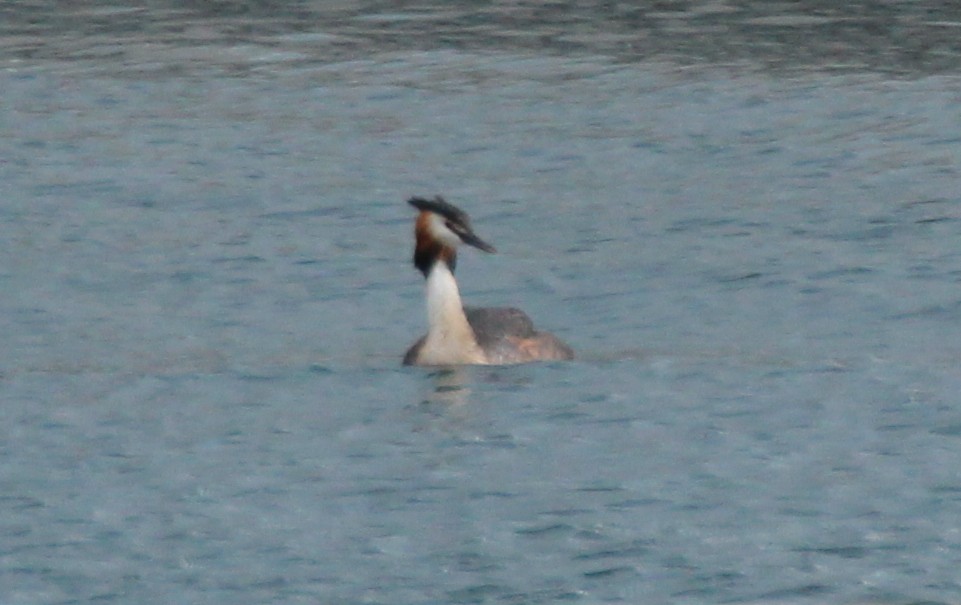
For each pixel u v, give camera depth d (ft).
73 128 98.17
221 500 50.93
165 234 81.00
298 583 45.65
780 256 76.02
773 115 98.22
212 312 70.44
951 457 53.06
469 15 121.80
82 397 59.98
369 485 51.83
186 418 57.82
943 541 47.52
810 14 119.34
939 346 64.13
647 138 95.09
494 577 45.88
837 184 86.58
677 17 119.85
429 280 63.05
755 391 59.26
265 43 115.34
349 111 101.30
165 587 45.57
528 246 79.36
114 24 120.57
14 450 55.06
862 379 60.18
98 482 52.42
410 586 45.42
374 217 83.76
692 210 83.46
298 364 63.52
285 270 76.02
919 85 102.63
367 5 125.18
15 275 75.15
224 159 92.68
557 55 111.45
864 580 45.47
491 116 99.66
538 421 56.85
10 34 118.01
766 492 50.88
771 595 44.78
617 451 54.13
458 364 62.59
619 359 63.57
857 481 51.49
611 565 46.50
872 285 71.56
